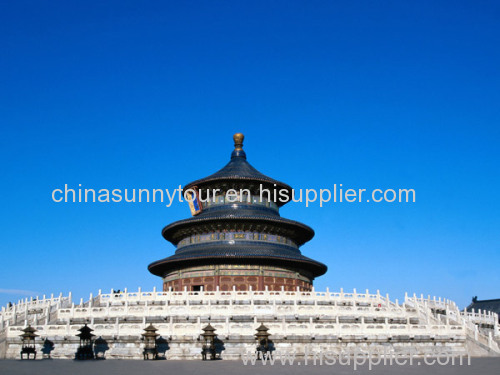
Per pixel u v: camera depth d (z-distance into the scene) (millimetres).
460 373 39219
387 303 72250
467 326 62750
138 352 54750
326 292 70938
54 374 37875
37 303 75125
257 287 86250
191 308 61656
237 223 92438
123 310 62312
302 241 103500
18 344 56281
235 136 110625
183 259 87438
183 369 42125
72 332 56531
